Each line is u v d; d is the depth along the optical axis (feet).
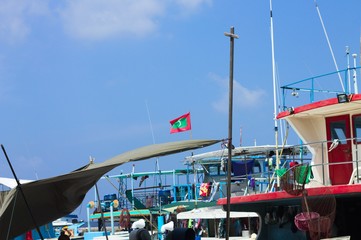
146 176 126.72
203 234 105.40
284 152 73.72
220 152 95.25
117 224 143.13
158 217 111.45
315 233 40.91
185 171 124.26
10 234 33.91
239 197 52.75
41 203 34.04
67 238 62.95
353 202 48.96
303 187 41.98
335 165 55.01
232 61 29.27
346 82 56.54
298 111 55.06
